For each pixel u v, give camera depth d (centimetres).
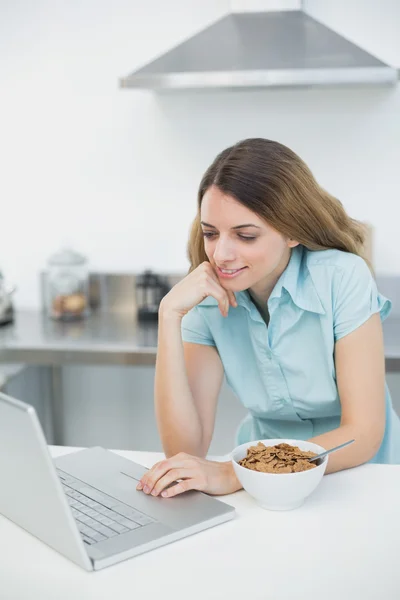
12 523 111
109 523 106
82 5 291
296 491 109
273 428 163
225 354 155
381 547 100
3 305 287
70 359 252
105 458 133
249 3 268
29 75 299
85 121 299
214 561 97
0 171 308
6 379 267
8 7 296
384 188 286
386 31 276
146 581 92
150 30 289
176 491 115
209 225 133
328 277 142
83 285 297
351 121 284
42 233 310
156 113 294
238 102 288
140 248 305
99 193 303
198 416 146
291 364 148
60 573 95
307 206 138
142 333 271
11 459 96
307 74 241
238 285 136
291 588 90
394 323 277
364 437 131
